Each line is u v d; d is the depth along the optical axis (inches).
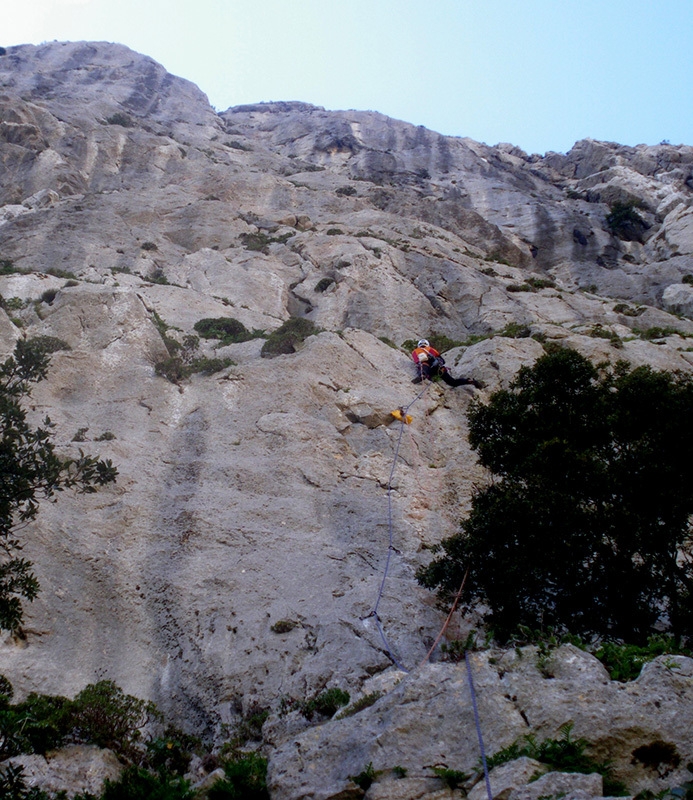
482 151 3075.8
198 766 434.0
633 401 545.6
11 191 1909.4
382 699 378.6
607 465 531.8
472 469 768.9
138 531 637.3
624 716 337.1
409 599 583.2
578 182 2746.1
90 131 2258.9
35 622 544.7
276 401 830.5
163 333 977.5
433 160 2824.8
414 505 717.9
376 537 666.8
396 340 1216.2
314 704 470.3
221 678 514.3
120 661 537.0
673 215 2182.6
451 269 1460.4
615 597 496.1
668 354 1039.0
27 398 791.7
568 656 373.4
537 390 574.9
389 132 3085.6
